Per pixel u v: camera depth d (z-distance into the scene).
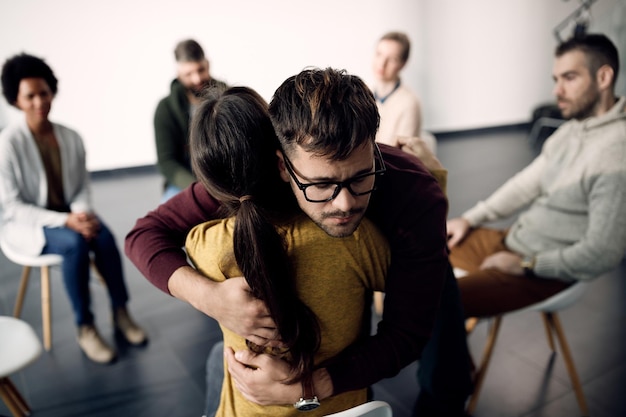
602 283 2.63
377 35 5.41
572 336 2.24
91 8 4.38
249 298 0.72
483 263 1.70
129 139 4.86
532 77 6.25
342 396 0.88
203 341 2.31
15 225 2.14
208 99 0.74
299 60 5.18
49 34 4.32
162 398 1.97
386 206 0.79
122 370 2.13
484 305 1.58
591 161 1.54
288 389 0.76
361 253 0.73
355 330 0.80
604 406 1.84
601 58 1.50
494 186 4.28
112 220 3.76
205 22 4.77
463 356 1.29
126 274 2.92
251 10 4.86
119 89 4.69
